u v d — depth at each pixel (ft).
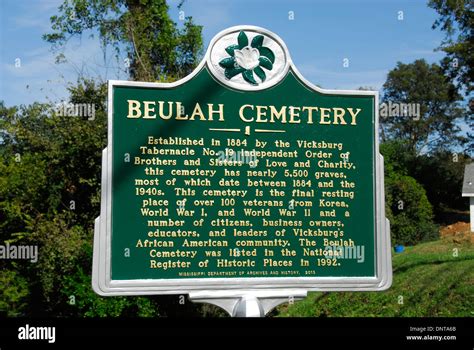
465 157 131.13
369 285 22.50
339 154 22.85
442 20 80.79
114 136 21.66
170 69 62.08
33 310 38.86
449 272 39.24
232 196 22.13
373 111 23.17
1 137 56.18
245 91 22.48
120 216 21.44
